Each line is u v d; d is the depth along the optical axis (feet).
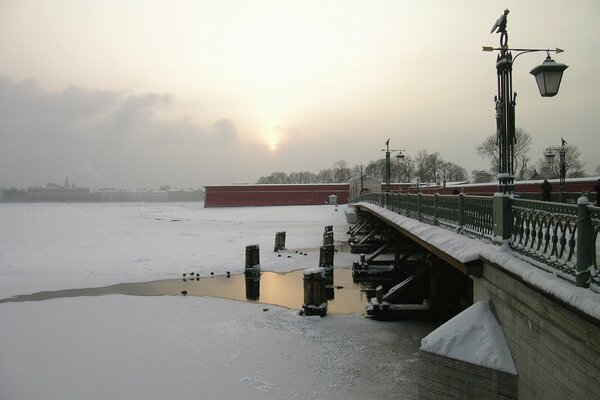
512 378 22.41
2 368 38.88
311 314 53.72
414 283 55.31
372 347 43.52
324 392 34.40
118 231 167.43
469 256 26.53
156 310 56.80
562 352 17.44
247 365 39.34
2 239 137.49
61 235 151.12
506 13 24.84
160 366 39.11
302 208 294.66
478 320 25.21
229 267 86.99
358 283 75.92
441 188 160.25
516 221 23.06
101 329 49.08
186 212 311.27
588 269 15.51
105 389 35.01
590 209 15.35
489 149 248.73
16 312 55.88
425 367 25.62
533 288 18.49
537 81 23.20
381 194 90.38
